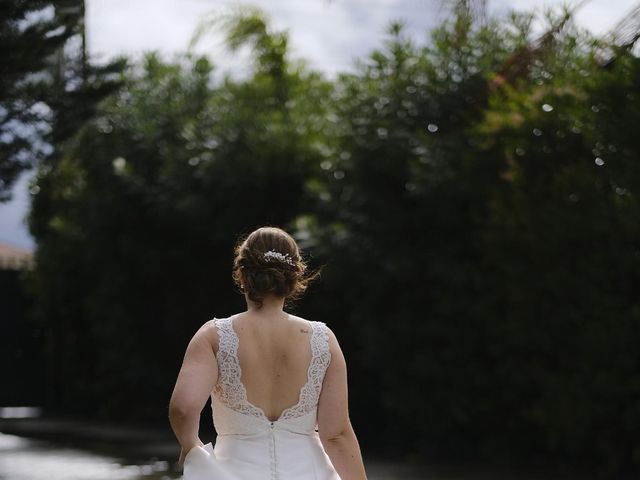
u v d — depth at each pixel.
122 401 21.48
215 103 18.91
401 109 15.43
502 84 13.55
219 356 4.43
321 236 15.46
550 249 13.09
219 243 18.30
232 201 17.55
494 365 14.48
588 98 12.68
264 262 4.53
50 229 22.34
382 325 15.26
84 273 21.84
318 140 17.30
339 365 4.59
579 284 12.89
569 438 13.12
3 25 11.46
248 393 4.43
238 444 4.43
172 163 17.94
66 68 12.54
